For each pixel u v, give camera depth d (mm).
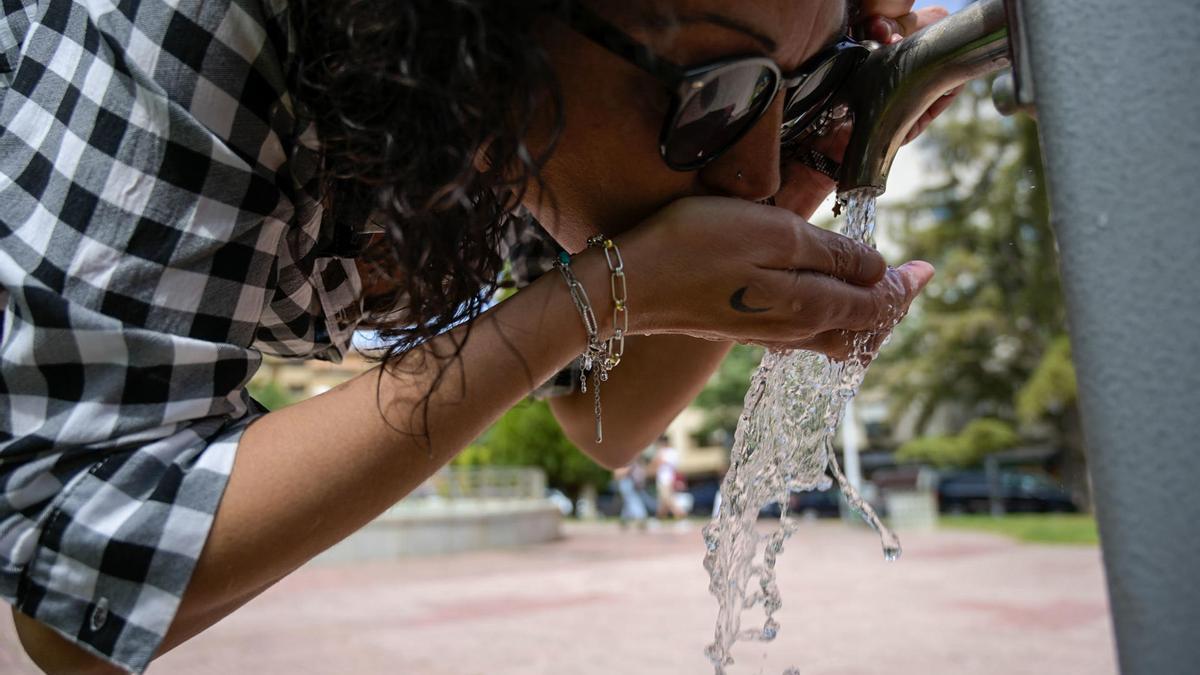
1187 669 469
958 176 21344
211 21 815
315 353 1254
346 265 1114
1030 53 547
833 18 876
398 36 748
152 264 786
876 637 4121
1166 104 494
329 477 765
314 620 5207
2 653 3000
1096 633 4133
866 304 912
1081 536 10062
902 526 13406
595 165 860
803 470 1078
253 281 856
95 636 741
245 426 807
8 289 769
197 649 4203
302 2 814
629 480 15516
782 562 8031
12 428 756
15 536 744
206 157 808
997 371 21938
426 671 3688
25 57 864
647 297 836
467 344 798
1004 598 5398
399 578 7719
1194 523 473
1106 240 501
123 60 808
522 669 3670
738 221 832
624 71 788
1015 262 20859
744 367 27828
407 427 773
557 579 7234
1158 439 484
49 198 798
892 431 29094
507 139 788
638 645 4105
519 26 752
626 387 1271
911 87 929
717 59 788
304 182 917
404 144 779
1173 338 484
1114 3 510
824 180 1132
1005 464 27297
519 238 1161
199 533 745
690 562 8359
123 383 763
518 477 13211
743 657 3730
